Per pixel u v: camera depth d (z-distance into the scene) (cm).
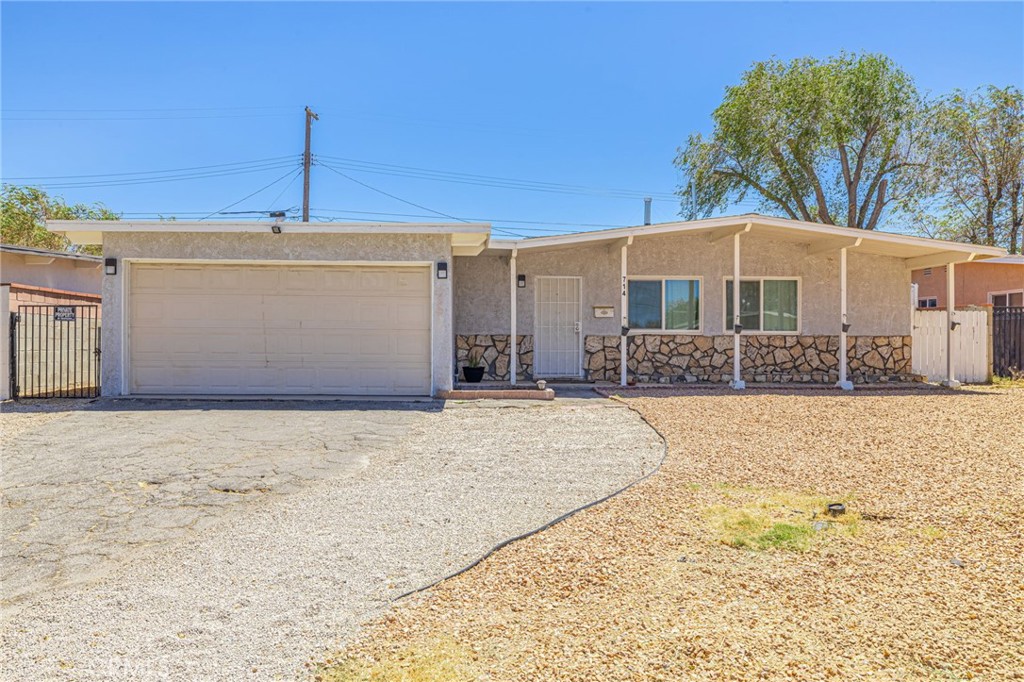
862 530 446
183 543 447
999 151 2314
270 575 394
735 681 273
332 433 800
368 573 396
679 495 533
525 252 1340
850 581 367
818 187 2555
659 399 1069
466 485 580
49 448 715
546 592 365
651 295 1376
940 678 273
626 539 439
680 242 1373
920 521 458
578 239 1208
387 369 1101
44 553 431
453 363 1248
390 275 1100
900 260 1406
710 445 723
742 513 484
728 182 2647
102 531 471
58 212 2797
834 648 298
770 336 1381
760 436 771
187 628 332
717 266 1376
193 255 1059
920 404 1023
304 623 336
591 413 938
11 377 1047
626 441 758
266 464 653
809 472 601
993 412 942
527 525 474
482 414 931
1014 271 1775
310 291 1094
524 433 804
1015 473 579
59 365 1242
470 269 1349
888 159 2473
